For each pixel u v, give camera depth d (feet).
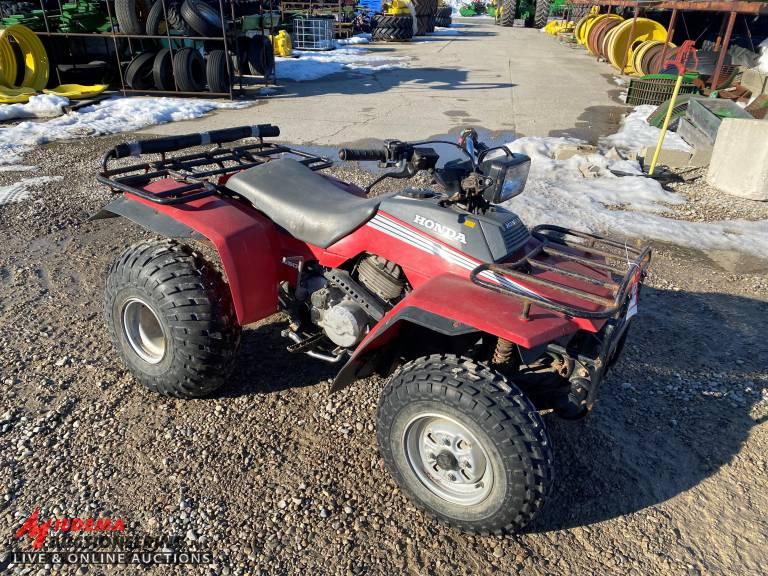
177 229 10.37
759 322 14.24
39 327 13.12
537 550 8.22
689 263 17.40
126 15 39.32
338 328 10.09
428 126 33.86
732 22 39.14
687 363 12.53
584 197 22.63
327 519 8.63
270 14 49.75
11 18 40.01
